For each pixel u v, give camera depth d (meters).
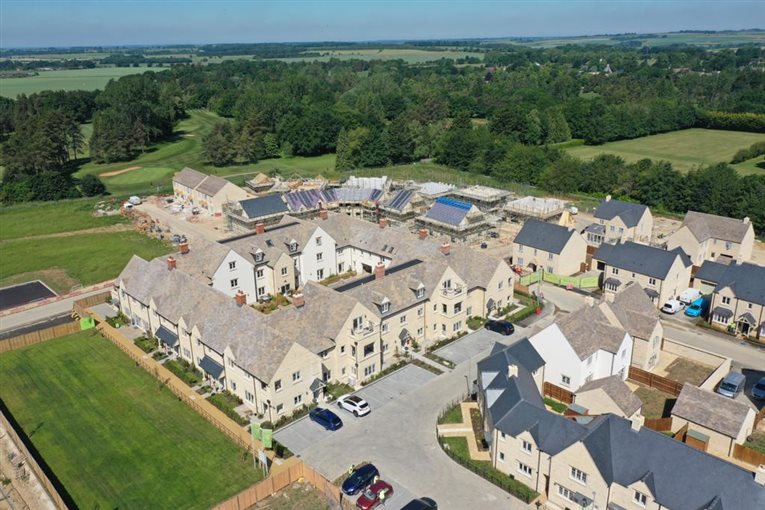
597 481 52.09
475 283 91.12
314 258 108.06
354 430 67.00
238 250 97.25
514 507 55.66
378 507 55.34
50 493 57.59
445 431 66.50
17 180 178.62
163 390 75.38
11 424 69.00
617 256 101.62
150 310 86.00
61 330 90.19
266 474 59.78
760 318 86.38
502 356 69.25
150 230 144.12
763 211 135.25
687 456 50.38
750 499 46.72
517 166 186.12
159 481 59.50
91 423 69.00
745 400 72.44
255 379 68.38
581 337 72.81
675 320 94.12
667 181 156.38
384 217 142.25
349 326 74.69
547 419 57.31
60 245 135.12
